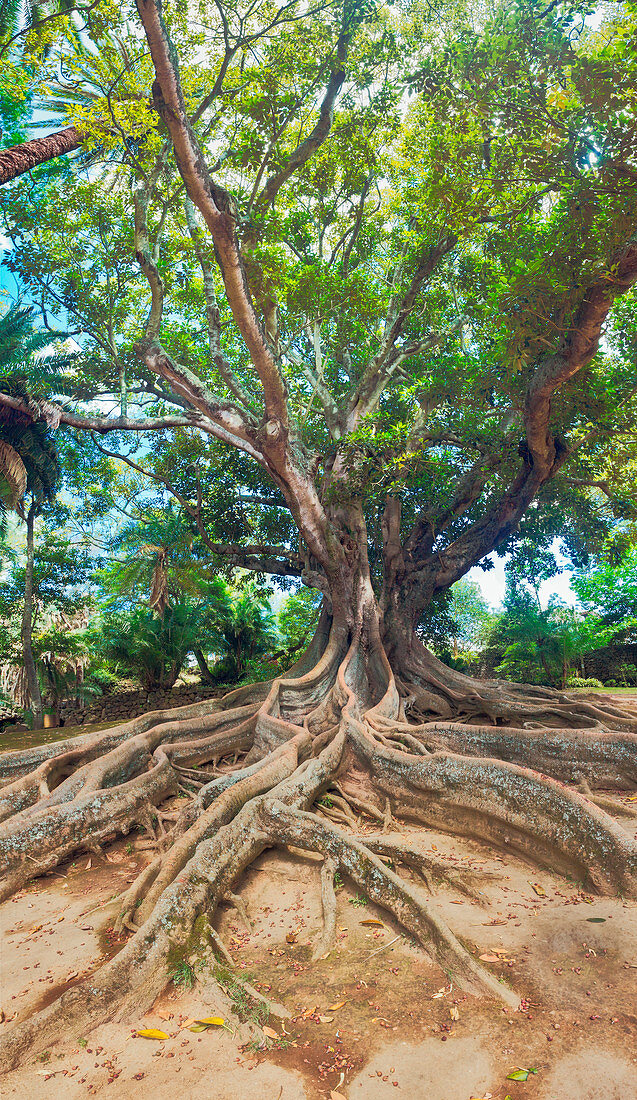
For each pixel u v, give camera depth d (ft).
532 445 40.22
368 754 28.43
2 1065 11.95
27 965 16.10
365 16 36.04
